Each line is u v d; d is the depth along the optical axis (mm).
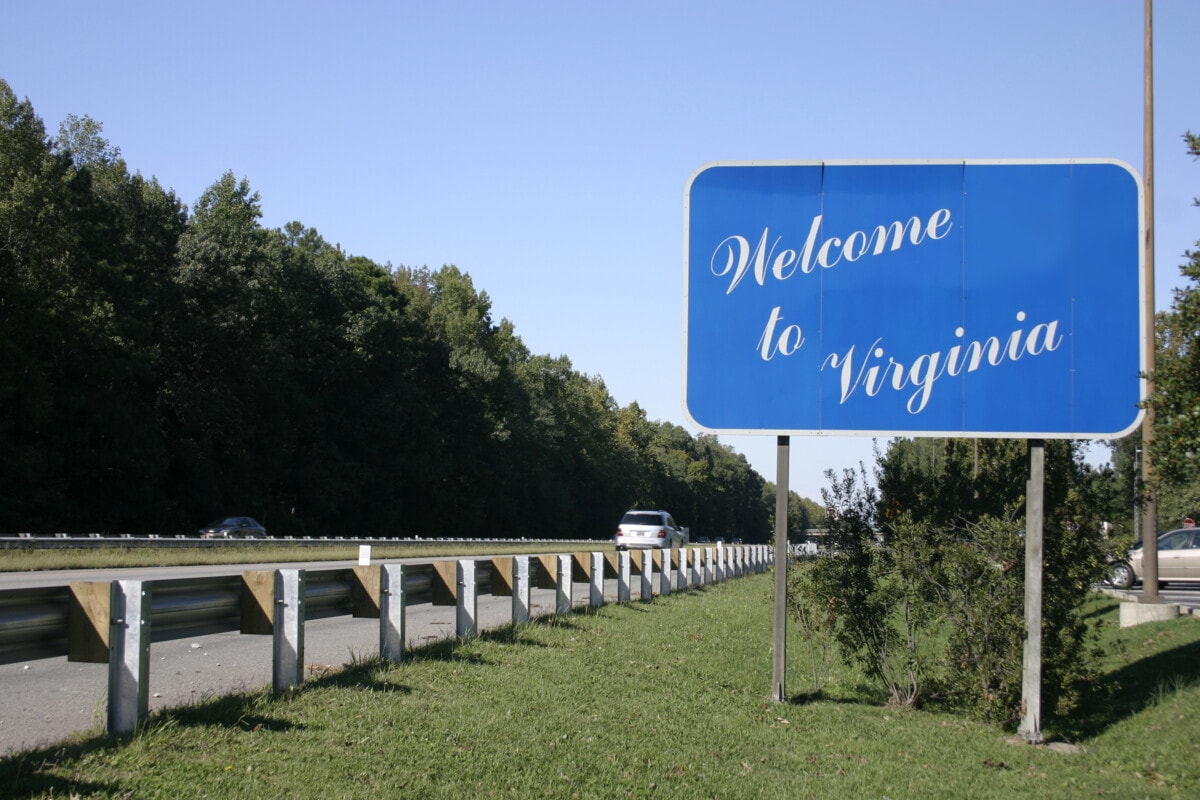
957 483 11656
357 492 65688
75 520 44031
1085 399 10281
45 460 42781
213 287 55531
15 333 41094
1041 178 10617
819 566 11773
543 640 12086
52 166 44188
